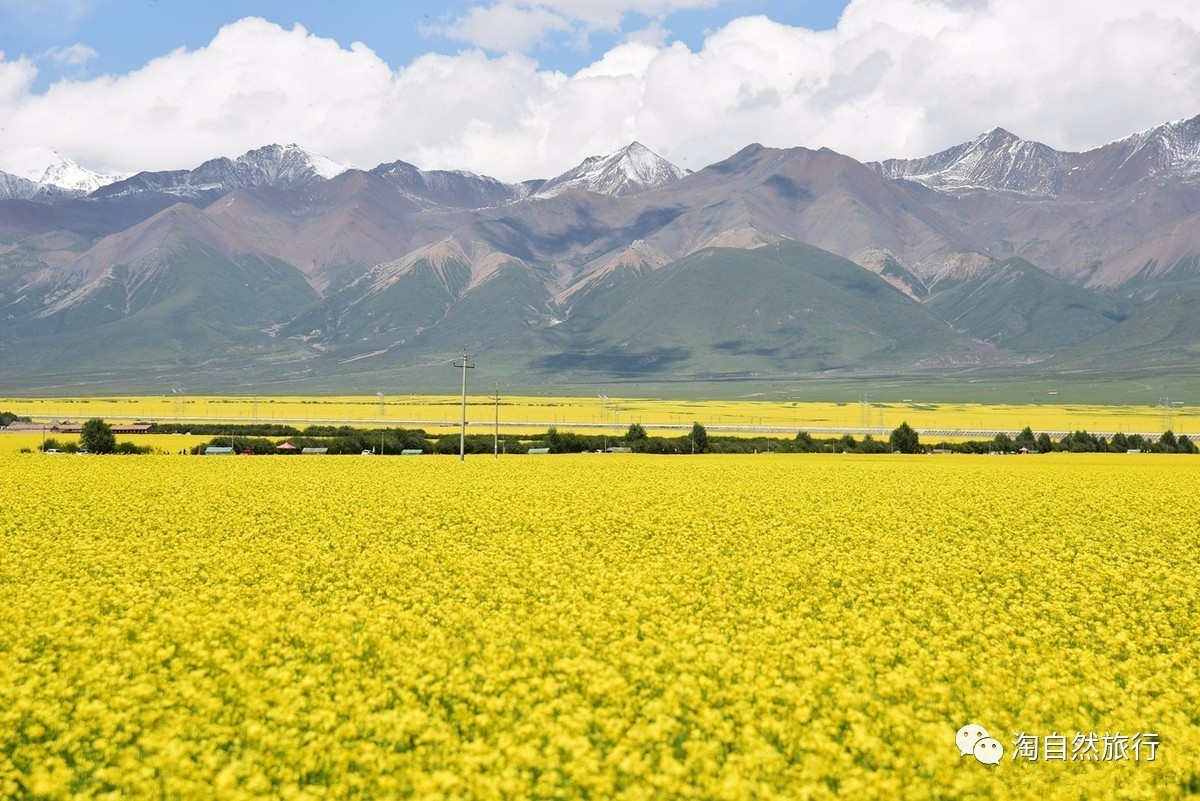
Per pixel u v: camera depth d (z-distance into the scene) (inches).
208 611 880.3
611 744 575.5
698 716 604.7
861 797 508.7
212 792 506.3
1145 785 538.3
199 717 603.2
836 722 602.5
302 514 1717.5
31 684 648.4
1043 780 544.1
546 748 544.7
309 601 957.2
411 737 575.5
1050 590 1073.5
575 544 1348.4
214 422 6299.2
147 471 2748.5
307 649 756.6
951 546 1389.0
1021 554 1338.6
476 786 502.9
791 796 506.0
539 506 1840.6
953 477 2733.8
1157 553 1380.4
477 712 621.9
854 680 693.3
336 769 531.5
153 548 1314.0
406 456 3966.5
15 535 1440.7
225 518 1648.6
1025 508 1900.8
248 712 609.3
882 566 1206.9
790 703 626.2
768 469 3078.2
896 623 860.6
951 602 959.6
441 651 733.9
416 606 889.5
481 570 1140.5
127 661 709.9
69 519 1630.2
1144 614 931.3
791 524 1626.5
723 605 928.3
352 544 1362.0
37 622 844.0
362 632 804.0
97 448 4101.9
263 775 521.3
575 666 681.6
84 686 662.5
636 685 667.4
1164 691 684.7
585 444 4690.0
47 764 534.0
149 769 522.0
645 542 1392.7
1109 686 682.8
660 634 808.9
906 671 690.8
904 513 1791.3
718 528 1537.9
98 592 976.9
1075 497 2124.8
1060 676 706.2
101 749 561.3
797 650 753.6
